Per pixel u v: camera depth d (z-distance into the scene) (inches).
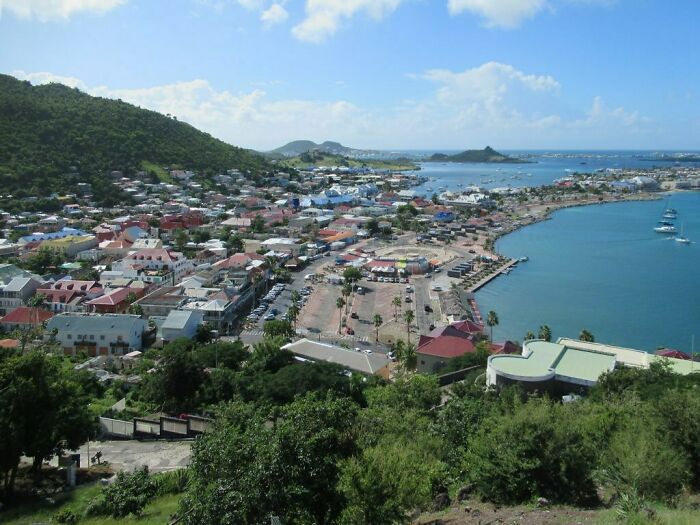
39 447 2156.7
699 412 1476.4
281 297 6692.9
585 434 1596.9
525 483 1363.2
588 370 3181.6
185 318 4997.5
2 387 2139.5
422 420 1961.1
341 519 1206.3
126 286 6156.5
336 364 3688.5
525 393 2881.4
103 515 1831.9
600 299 6909.5
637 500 1184.8
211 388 3430.1
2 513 1899.6
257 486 1152.8
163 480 2012.8
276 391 3235.7
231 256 7800.2
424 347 4343.0
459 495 1443.2
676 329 5861.2
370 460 1277.1
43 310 5310.0
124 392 3649.1
